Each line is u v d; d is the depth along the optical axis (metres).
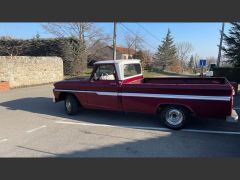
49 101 10.43
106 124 6.71
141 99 6.26
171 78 7.52
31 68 16.41
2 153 4.86
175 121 6.06
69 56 23.64
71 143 5.32
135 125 6.58
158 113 6.30
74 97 7.66
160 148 4.98
